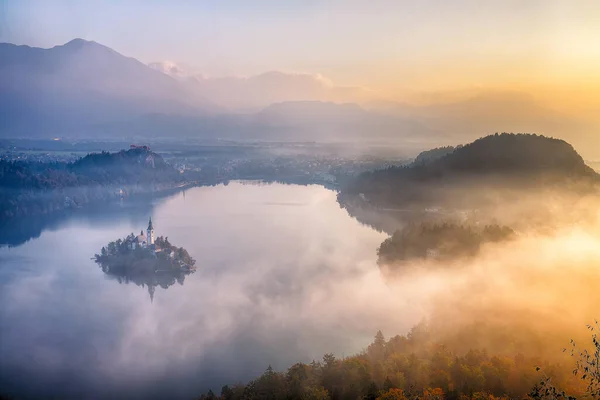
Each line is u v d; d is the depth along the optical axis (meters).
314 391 123.56
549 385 106.12
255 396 131.38
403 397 113.38
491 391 117.62
